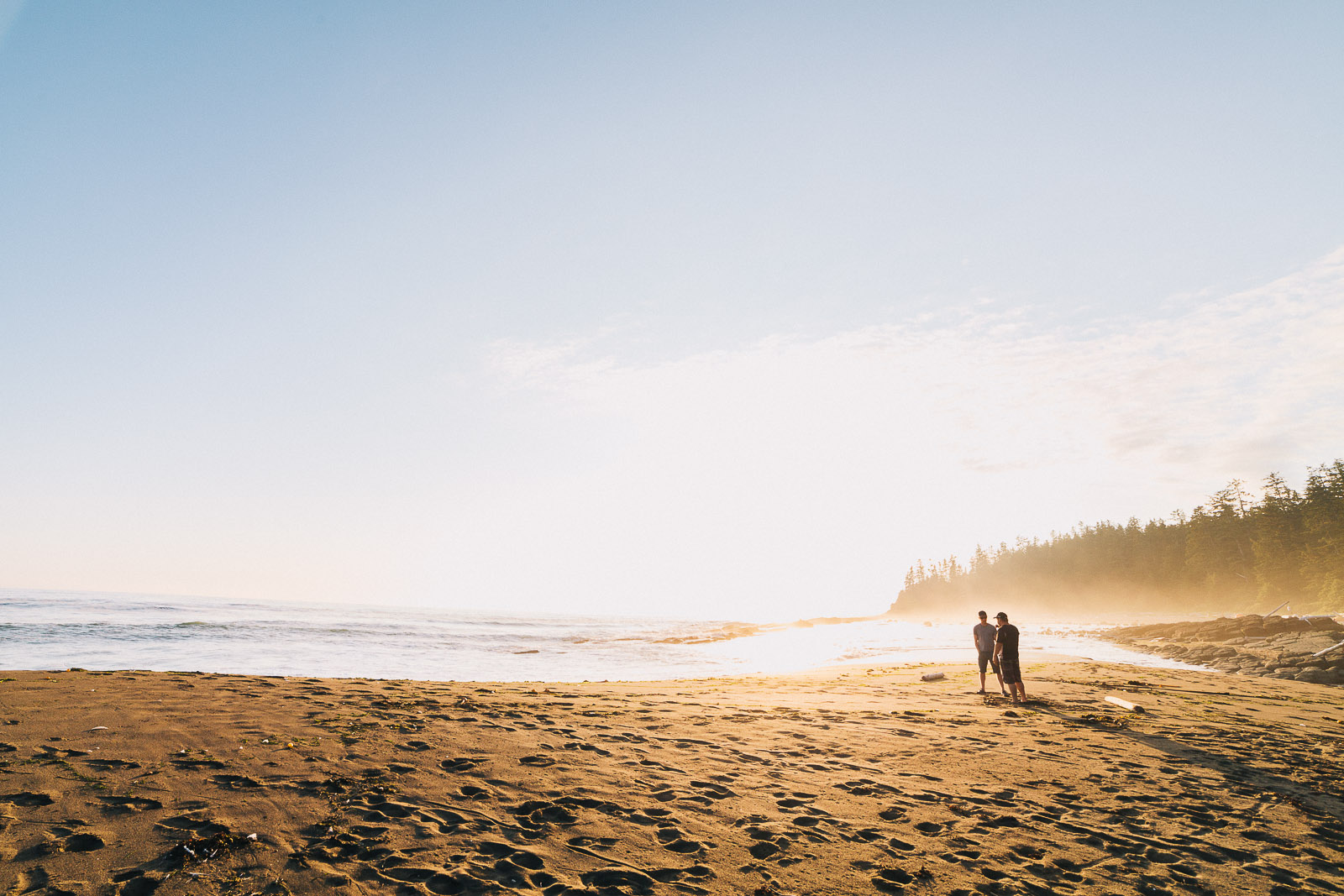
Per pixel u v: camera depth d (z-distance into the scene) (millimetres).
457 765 6145
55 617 36250
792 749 7789
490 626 65188
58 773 5066
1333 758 8336
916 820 5457
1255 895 4320
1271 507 72875
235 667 19891
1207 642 35188
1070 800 6195
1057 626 72688
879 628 82062
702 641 46812
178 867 3730
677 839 4785
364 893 3609
